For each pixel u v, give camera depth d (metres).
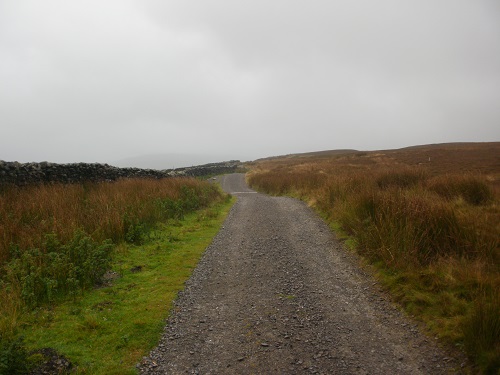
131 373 4.29
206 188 19.42
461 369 4.11
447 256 6.64
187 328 5.36
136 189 14.57
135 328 5.29
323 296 6.35
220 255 8.91
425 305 5.46
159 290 6.70
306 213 13.74
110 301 6.18
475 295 5.26
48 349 4.66
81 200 11.44
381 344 4.79
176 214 13.20
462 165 32.62
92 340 4.97
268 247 9.50
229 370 4.35
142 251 9.02
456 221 7.32
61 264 6.71
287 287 6.82
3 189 11.09
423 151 54.53
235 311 5.89
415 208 7.77
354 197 10.66
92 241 8.10
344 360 4.48
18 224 8.43
